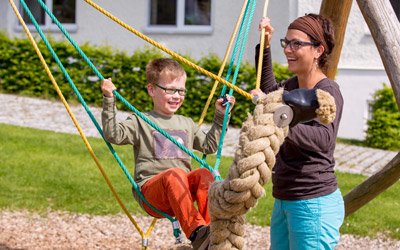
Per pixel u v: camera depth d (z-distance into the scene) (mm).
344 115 17703
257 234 9297
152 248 8586
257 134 3855
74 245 8586
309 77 4961
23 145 13102
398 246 9070
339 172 12922
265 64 5824
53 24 20469
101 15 19953
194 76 17812
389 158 15141
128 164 12406
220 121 5621
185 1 19500
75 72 18766
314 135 4562
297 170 4793
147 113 5586
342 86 17656
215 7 19109
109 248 8578
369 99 17516
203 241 4711
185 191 4938
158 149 5453
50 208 9984
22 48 19156
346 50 17656
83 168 11922
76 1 20156
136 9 19734
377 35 5879
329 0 6887
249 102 17594
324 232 4770
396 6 17266
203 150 5664
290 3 17625
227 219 4113
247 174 3816
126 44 19859
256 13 18188
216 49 19172
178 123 5625
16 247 8328
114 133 5348
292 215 4852
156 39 19594
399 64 5777
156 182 5129
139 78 18359
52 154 12672
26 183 10945
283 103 3912
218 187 3990
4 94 19094
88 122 16453
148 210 5418
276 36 17938
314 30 4879
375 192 6906
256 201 3938
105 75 18562
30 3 20625
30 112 17109
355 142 17000
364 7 5934
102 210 9992
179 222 5000
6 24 20703
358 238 9344
